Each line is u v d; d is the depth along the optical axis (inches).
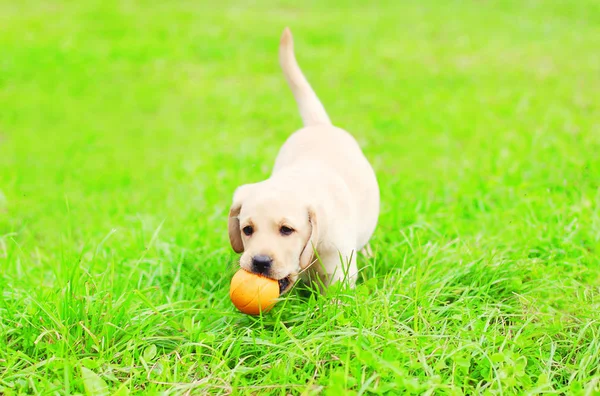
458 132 125.1
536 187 97.0
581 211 90.0
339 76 174.1
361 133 129.8
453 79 167.3
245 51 198.4
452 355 72.6
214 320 77.9
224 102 156.0
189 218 94.7
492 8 263.7
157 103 157.1
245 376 73.4
